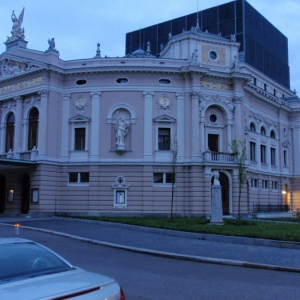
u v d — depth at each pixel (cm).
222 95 4406
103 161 4119
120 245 2089
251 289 1152
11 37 4694
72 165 4188
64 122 4275
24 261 695
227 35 6250
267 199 5391
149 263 1614
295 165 6094
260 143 5319
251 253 1841
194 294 1073
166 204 4103
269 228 2684
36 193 4044
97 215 4059
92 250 1991
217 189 3081
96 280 646
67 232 2678
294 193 6050
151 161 4112
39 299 552
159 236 2467
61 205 4166
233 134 4397
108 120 4194
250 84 4897
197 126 4188
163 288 1140
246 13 6222
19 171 4259
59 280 632
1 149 4575
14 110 4516
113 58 4250
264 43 6688
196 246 2061
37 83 4259
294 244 1992
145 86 4216
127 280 1248
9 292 573
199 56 4441
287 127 6119
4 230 2853
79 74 4256
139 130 4175
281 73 7219
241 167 3700
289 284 1245
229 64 4531
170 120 4197
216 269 1504
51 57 4209
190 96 4262
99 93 4219
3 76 4578
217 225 2859
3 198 4575
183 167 4166
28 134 4394
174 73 4250
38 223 3319
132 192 4097
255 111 5219
